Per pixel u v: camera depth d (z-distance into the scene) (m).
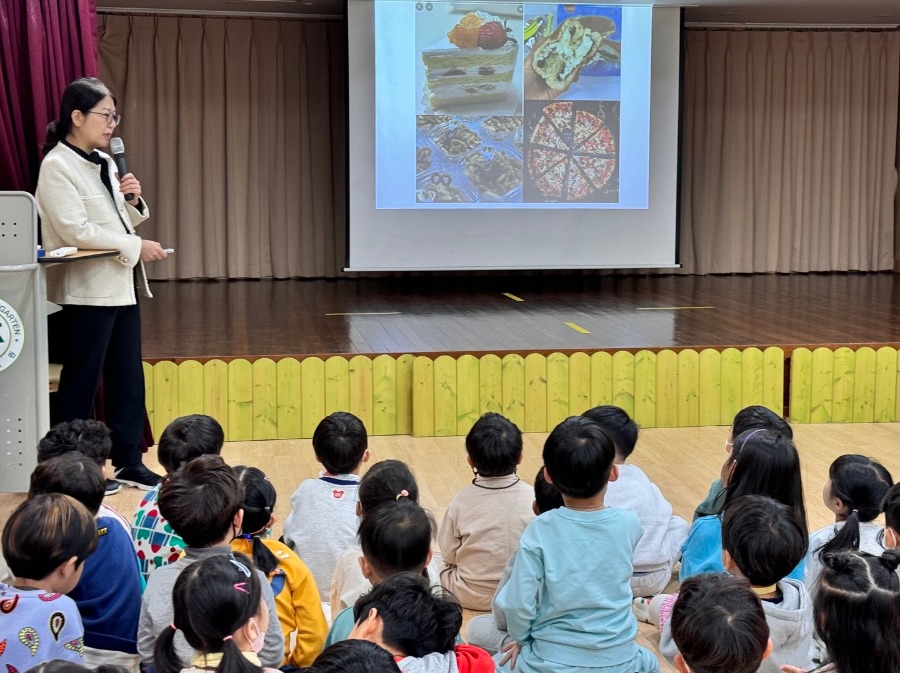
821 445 4.66
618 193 8.24
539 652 2.07
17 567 1.64
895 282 8.95
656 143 8.29
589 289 8.38
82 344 3.56
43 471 2.01
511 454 2.69
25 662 1.59
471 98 8.04
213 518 1.79
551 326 5.94
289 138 9.24
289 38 9.09
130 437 3.79
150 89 8.90
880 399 5.12
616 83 8.14
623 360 4.95
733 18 9.32
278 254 9.34
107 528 2.06
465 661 1.62
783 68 9.71
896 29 9.80
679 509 3.75
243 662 1.20
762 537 1.80
